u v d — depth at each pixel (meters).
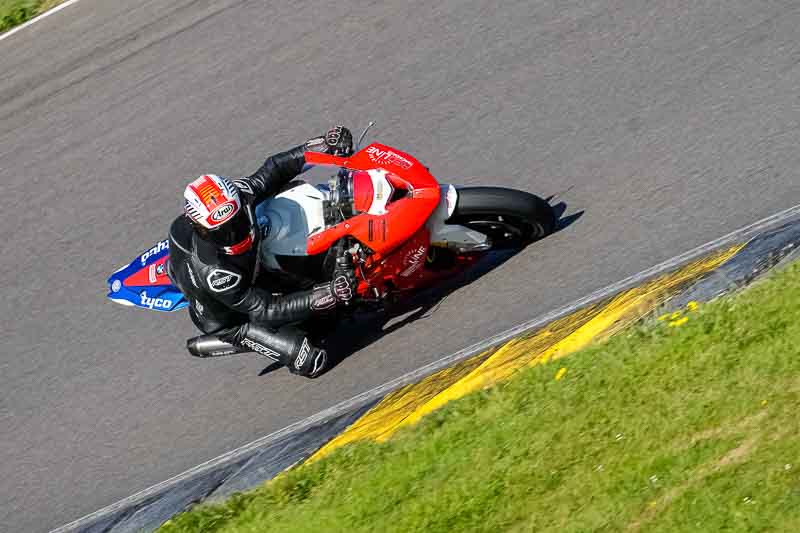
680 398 18.67
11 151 34.75
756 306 19.64
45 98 36.50
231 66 34.75
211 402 24.69
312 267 22.86
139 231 30.11
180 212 30.23
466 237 22.69
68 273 29.55
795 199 22.62
